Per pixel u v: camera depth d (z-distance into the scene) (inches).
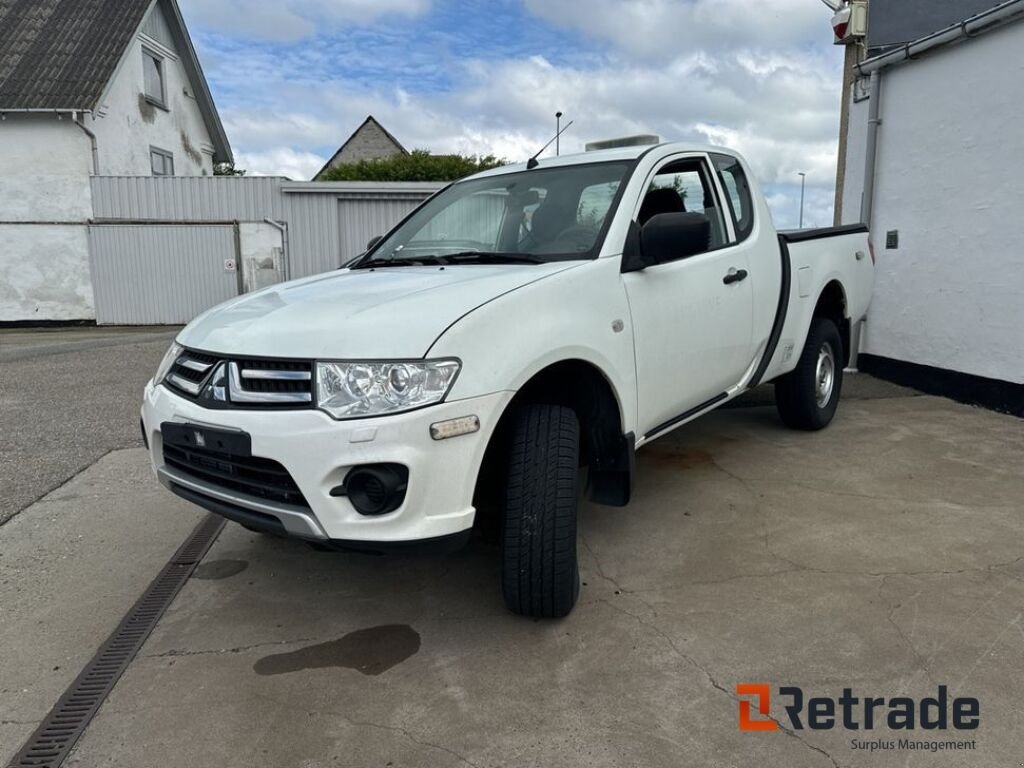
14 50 751.7
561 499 106.9
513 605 112.1
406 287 118.1
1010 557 132.8
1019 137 224.5
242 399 102.9
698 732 89.7
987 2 288.0
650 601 120.7
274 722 93.7
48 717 95.7
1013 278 229.6
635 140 165.0
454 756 86.7
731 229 168.7
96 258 708.7
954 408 244.1
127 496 177.3
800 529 147.0
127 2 810.2
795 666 102.2
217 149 1034.7
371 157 1962.4
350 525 96.8
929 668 100.8
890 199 282.5
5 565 140.9
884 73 281.7
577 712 94.0
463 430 98.0
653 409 136.6
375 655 108.4
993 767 83.1
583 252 129.6
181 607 124.1
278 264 718.5
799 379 203.9
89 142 701.9
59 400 286.2
